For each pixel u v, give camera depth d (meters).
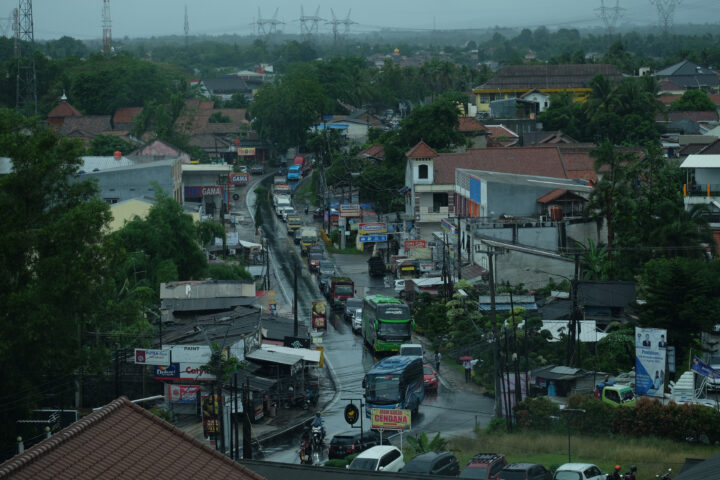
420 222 129.88
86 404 65.19
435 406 66.62
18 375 51.91
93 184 59.12
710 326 68.06
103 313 58.12
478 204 113.56
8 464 20.52
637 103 184.25
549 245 99.12
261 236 142.00
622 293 82.50
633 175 100.25
